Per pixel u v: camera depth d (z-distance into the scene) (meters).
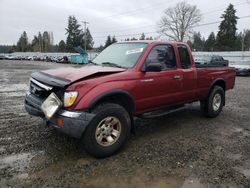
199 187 3.35
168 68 5.20
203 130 5.66
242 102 9.02
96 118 3.88
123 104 4.51
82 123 3.75
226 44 70.81
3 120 5.95
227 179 3.56
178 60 5.43
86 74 4.00
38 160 3.95
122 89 4.22
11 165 3.78
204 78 6.12
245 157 4.29
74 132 3.74
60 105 3.77
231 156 4.32
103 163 3.93
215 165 3.96
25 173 3.57
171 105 5.43
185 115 6.92
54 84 3.83
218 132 5.55
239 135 5.40
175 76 5.25
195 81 5.84
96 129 3.92
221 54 45.38
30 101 4.36
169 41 5.39
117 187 3.31
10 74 19.67
